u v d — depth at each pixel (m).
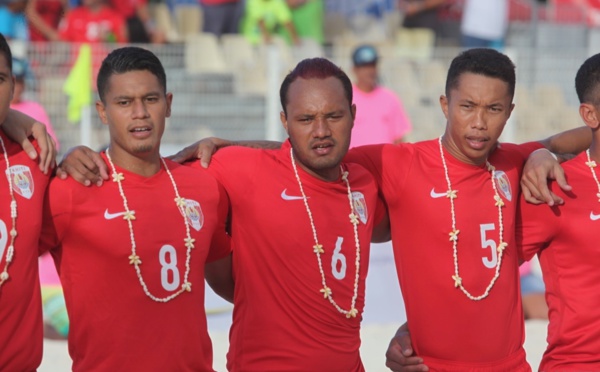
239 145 21.80
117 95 19.19
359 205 20.98
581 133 23.03
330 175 20.78
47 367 31.27
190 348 19.55
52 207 18.98
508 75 21.11
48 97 47.25
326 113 19.81
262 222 20.33
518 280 22.00
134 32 54.19
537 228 21.81
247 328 20.41
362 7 60.94
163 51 51.28
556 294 21.75
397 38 60.38
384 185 21.72
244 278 20.56
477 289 21.27
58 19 51.84
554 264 21.77
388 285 39.19
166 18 57.84
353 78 51.22
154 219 19.47
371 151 22.00
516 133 52.34
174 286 19.42
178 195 19.86
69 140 47.22
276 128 48.91
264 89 52.06
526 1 60.12
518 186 22.17
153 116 19.31
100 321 19.16
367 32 60.69
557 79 53.31
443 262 21.34
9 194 18.62
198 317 19.77
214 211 20.28
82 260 19.19
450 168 21.69
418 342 21.62
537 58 53.22
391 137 43.94
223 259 21.31
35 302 18.78
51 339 35.03
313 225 20.38
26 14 49.88
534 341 34.56
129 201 19.39
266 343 20.17
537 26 60.12
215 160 20.94
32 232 18.70
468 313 21.25
